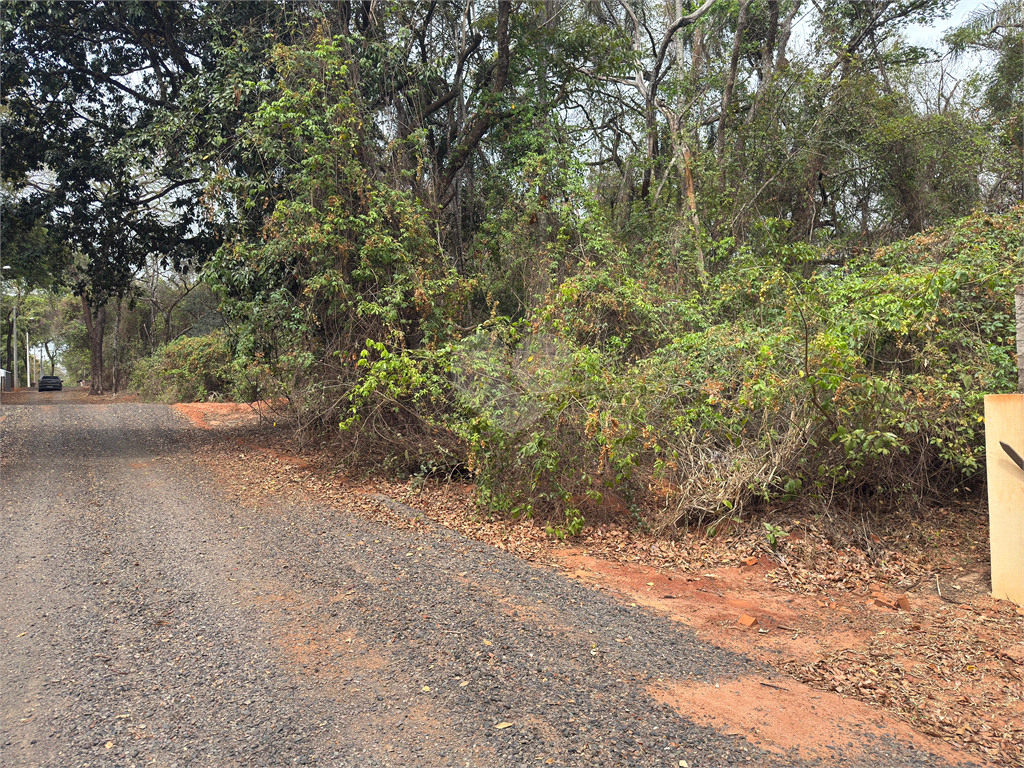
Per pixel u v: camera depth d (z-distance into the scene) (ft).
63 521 25.41
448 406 31.35
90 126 48.91
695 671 13.66
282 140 35.88
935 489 23.82
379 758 10.38
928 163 45.91
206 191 37.60
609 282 33.73
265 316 35.99
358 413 33.17
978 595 18.03
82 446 45.06
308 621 15.89
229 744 10.75
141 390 101.30
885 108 45.83
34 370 249.75
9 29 42.27
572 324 31.27
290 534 23.82
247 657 13.96
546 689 12.69
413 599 17.40
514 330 28.04
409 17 45.70
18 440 47.09
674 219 44.70
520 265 42.86
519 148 47.52
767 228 41.45
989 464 18.08
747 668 13.88
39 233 55.93
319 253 33.27
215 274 36.91
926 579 19.26
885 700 12.58
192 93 40.98
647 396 24.66
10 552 21.36
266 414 53.67
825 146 46.03
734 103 50.65
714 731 11.34
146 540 22.93
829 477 22.95
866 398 21.21
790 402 22.79
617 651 14.52
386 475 33.32
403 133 41.83
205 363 74.28
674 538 23.04
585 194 40.93
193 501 29.17
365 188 34.55
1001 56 51.16
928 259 28.07
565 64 52.75
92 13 45.01
